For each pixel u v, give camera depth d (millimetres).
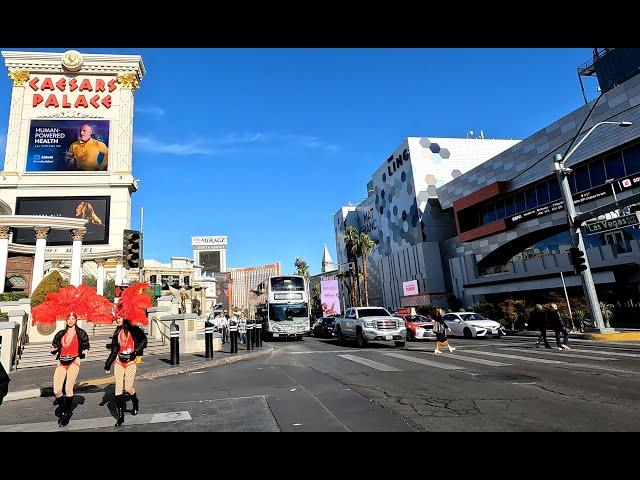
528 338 21938
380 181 64125
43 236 25500
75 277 26203
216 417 6410
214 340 19203
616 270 25578
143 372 11789
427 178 52062
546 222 32156
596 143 27344
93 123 44156
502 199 38250
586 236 28703
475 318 25234
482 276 39812
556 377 9070
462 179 43844
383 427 5520
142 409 7309
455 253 46500
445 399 7133
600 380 8555
